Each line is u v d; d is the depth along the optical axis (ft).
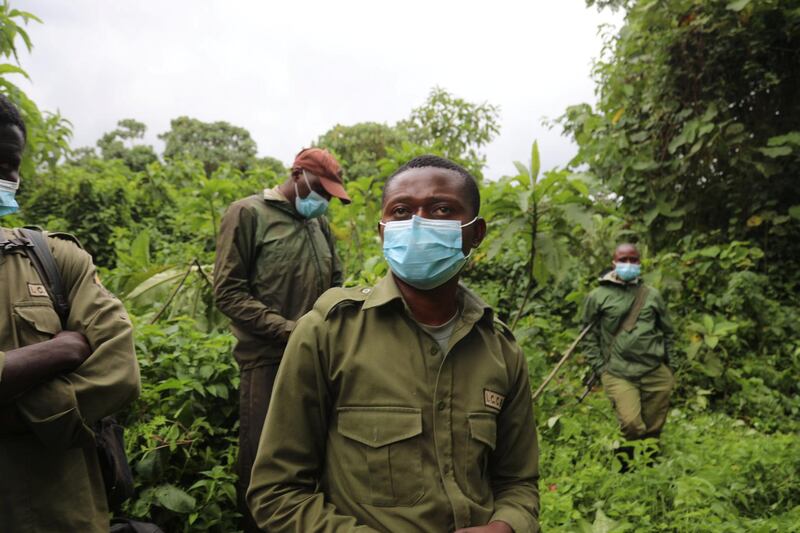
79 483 4.70
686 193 24.80
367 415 4.17
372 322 4.45
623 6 26.50
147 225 31.24
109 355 4.77
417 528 3.98
